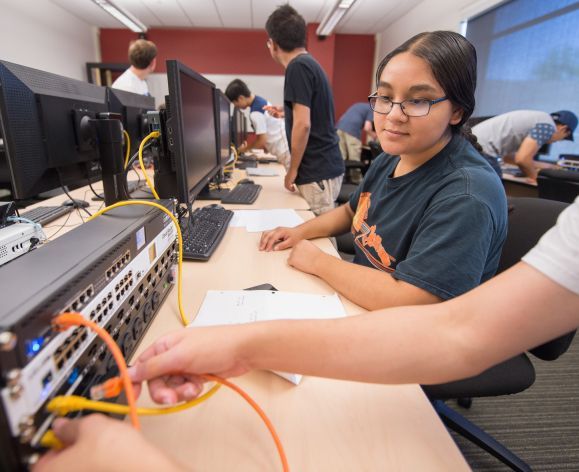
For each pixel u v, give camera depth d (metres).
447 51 0.68
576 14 2.66
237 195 1.71
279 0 4.61
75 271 0.41
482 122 2.72
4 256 0.82
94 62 5.76
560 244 0.33
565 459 1.13
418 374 0.38
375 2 4.70
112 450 0.28
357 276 0.76
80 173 1.09
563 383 1.47
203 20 5.44
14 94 0.81
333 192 2.07
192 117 1.08
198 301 0.73
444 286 0.63
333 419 0.46
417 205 0.79
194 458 0.40
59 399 0.34
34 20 4.41
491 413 1.31
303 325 0.41
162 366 0.39
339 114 6.45
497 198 0.69
